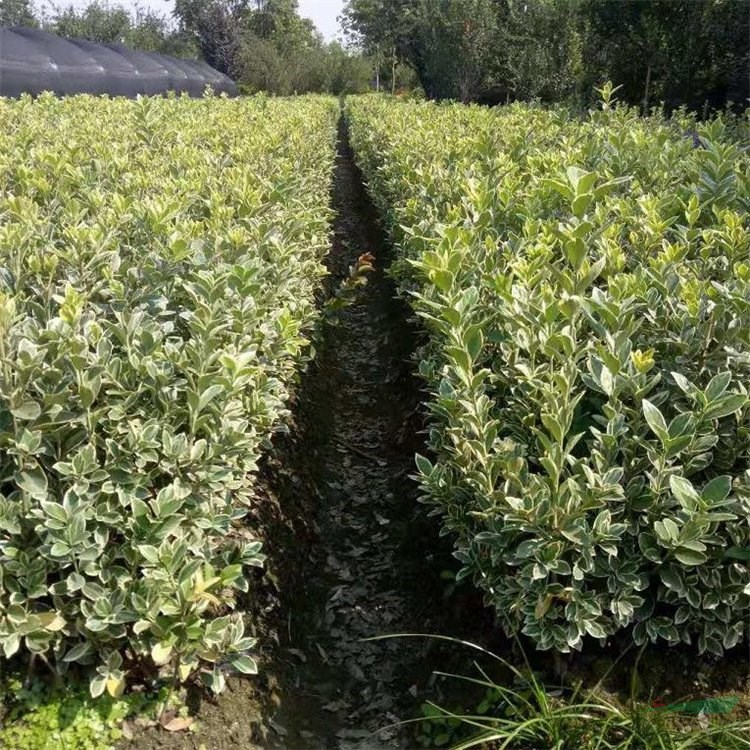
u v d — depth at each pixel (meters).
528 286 3.57
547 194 4.91
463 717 2.71
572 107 16.14
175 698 2.83
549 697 2.84
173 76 28.33
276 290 4.47
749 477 2.59
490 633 3.34
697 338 3.07
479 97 31.55
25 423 2.59
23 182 5.07
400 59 47.25
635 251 4.14
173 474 2.84
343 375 7.02
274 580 3.83
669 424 2.64
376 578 4.31
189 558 2.80
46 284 3.53
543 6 25.78
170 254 3.84
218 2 46.28
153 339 2.99
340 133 29.44
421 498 3.32
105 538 2.59
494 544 2.78
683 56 21.22
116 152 6.48
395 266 5.89
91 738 2.55
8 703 2.55
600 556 2.72
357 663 3.70
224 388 3.08
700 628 2.80
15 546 2.54
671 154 5.67
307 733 3.23
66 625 2.58
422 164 6.96
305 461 5.12
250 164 6.80
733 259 3.78
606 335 2.96
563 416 2.67
